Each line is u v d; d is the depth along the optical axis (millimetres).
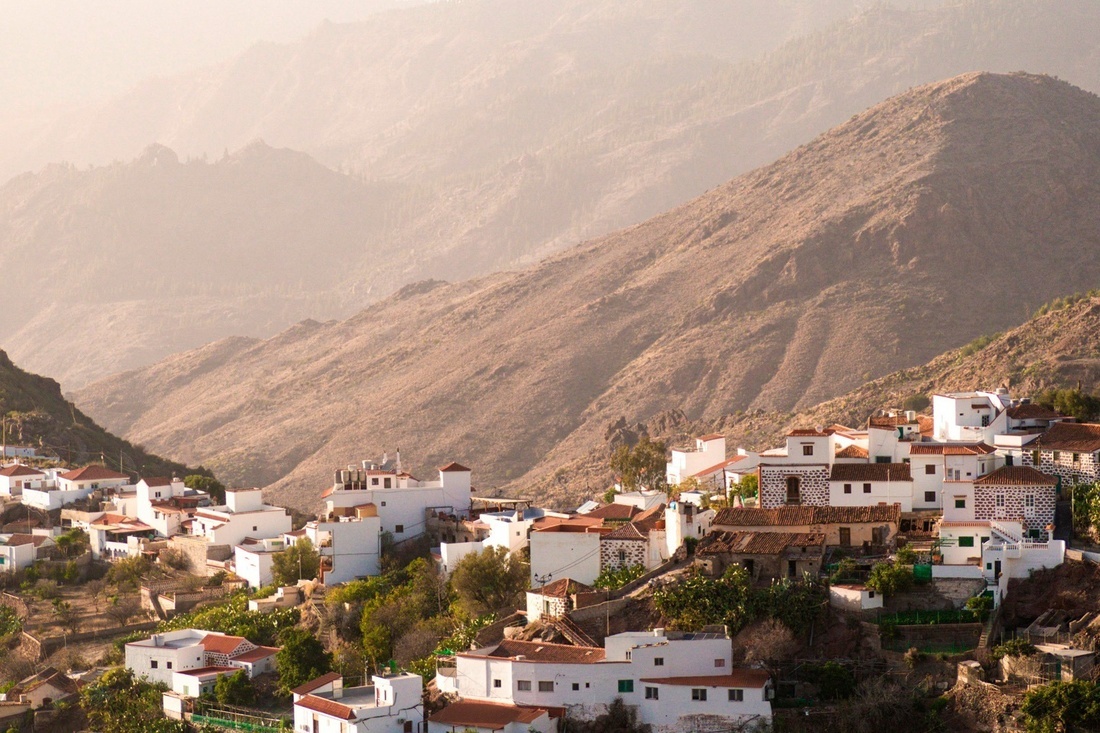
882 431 166500
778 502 160500
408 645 161750
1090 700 120125
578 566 162000
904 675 132000
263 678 169125
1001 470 151875
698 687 132125
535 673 136875
